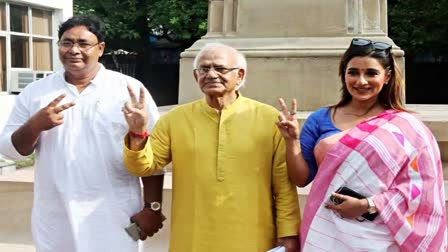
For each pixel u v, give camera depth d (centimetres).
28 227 483
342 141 264
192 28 1656
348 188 259
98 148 296
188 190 282
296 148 275
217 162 277
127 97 303
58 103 281
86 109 298
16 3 1359
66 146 295
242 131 280
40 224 301
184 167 284
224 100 283
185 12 1608
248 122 282
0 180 489
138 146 274
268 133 282
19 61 1385
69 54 294
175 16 1612
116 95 302
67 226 296
